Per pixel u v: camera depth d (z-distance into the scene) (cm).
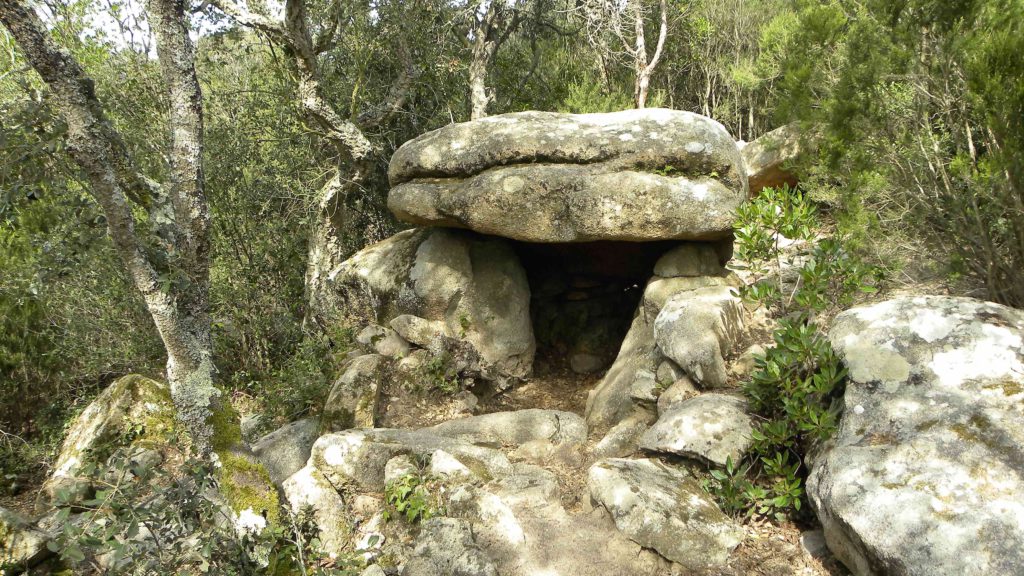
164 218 350
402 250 722
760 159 847
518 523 382
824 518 329
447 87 970
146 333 745
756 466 409
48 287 621
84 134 308
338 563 368
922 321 370
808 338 387
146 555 339
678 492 385
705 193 566
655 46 1470
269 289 872
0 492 548
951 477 296
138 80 787
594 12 1044
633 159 587
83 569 394
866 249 539
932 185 483
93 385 723
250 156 872
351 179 810
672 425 432
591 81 1155
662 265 611
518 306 680
